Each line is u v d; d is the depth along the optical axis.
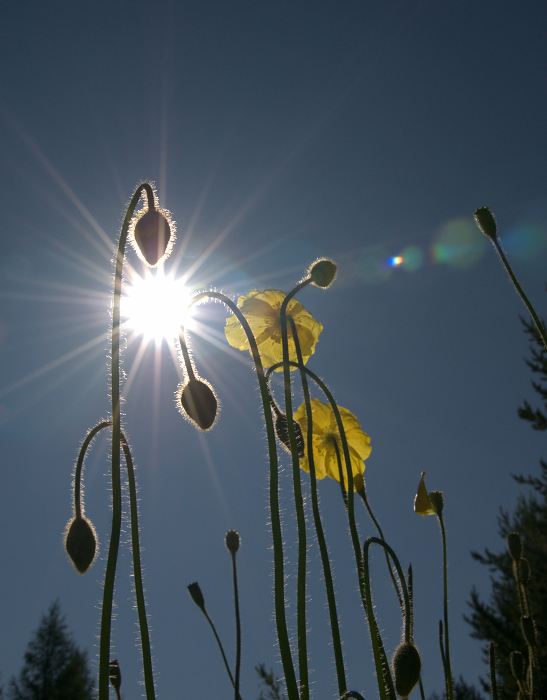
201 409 0.36
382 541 0.36
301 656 0.31
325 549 0.34
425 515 0.45
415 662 0.34
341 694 0.32
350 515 0.36
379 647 0.37
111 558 0.29
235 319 0.52
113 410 0.30
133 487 0.33
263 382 0.33
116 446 0.30
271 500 0.32
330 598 0.33
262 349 0.50
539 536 2.37
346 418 0.48
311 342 0.51
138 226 0.35
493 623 1.89
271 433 0.32
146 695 0.30
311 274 0.36
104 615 0.28
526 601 0.41
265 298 0.52
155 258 0.35
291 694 0.30
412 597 0.40
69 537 0.34
